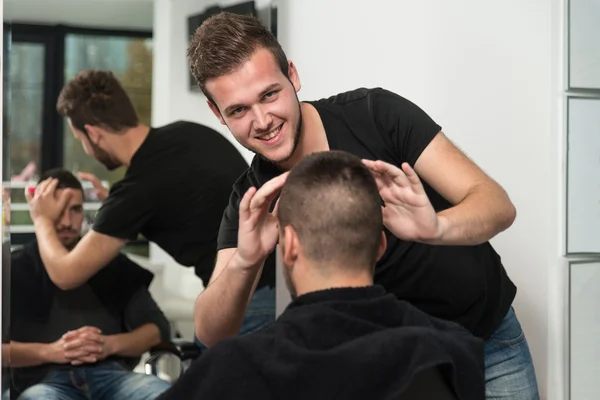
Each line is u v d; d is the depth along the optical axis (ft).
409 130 4.45
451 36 6.82
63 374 6.39
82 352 6.43
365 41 6.95
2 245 6.07
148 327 6.59
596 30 6.62
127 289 6.55
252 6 6.73
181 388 3.09
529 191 6.75
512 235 6.78
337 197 3.29
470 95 6.84
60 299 6.39
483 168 6.82
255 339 3.12
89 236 6.45
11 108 6.23
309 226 3.30
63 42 6.35
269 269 6.82
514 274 6.77
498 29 6.82
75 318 6.42
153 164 6.57
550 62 6.67
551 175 6.61
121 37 6.49
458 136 6.83
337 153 3.50
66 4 6.35
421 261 4.73
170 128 6.61
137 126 6.53
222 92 4.09
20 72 6.26
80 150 6.43
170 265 6.64
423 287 4.80
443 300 4.83
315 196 3.30
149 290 6.61
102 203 6.48
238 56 4.03
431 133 4.42
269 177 4.67
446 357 3.06
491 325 4.91
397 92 6.86
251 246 3.90
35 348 6.32
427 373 3.12
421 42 6.82
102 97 6.44
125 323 6.54
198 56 4.14
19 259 6.28
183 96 6.63
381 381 3.00
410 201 3.65
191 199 6.64
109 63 6.47
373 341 3.06
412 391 3.10
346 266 3.32
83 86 6.41
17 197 6.27
